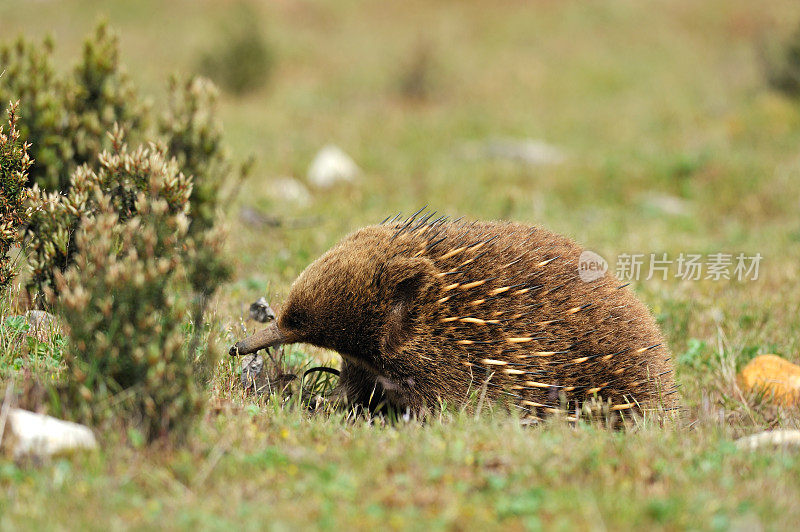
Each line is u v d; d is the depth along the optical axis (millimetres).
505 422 7918
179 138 12852
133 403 7066
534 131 35344
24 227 10633
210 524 5590
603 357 8508
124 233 7941
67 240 9922
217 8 54156
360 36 53031
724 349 12508
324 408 8953
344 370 9438
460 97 42000
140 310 7184
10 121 9789
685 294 15172
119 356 7070
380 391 9336
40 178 11461
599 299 8641
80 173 10000
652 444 7633
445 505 6043
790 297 15141
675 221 22922
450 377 8414
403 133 33500
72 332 7242
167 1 54219
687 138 32531
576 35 53500
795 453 7848
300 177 25062
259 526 5625
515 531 5680
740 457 7348
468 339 8305
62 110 11953
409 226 8969
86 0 52781
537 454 6918
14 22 46938
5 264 9930
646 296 14828
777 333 13320
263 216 18734
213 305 11273
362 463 6777
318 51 49375
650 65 47969
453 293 8305
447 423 8109
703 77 44812
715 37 52938
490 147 31219
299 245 16781
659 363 9078
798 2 49281
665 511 5891
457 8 58312
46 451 6520
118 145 10461
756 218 24188
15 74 11883
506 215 21328
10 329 9312
